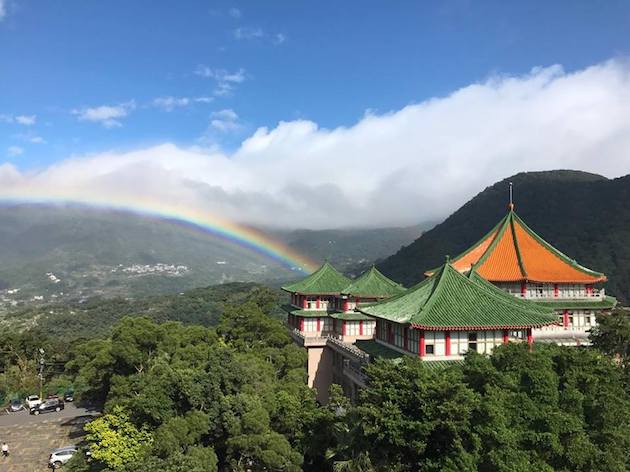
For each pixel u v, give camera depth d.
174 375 54.25
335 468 37.44
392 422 34.38
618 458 36.66
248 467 51.75
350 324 84.19
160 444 47.53
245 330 82.94
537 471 33.06
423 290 52.34
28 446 75.38
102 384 72.62
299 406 54.59
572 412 37.62
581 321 67.00
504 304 48.47
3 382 107.38
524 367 39.19
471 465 31.95
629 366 46.16
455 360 45.78
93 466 55.78
